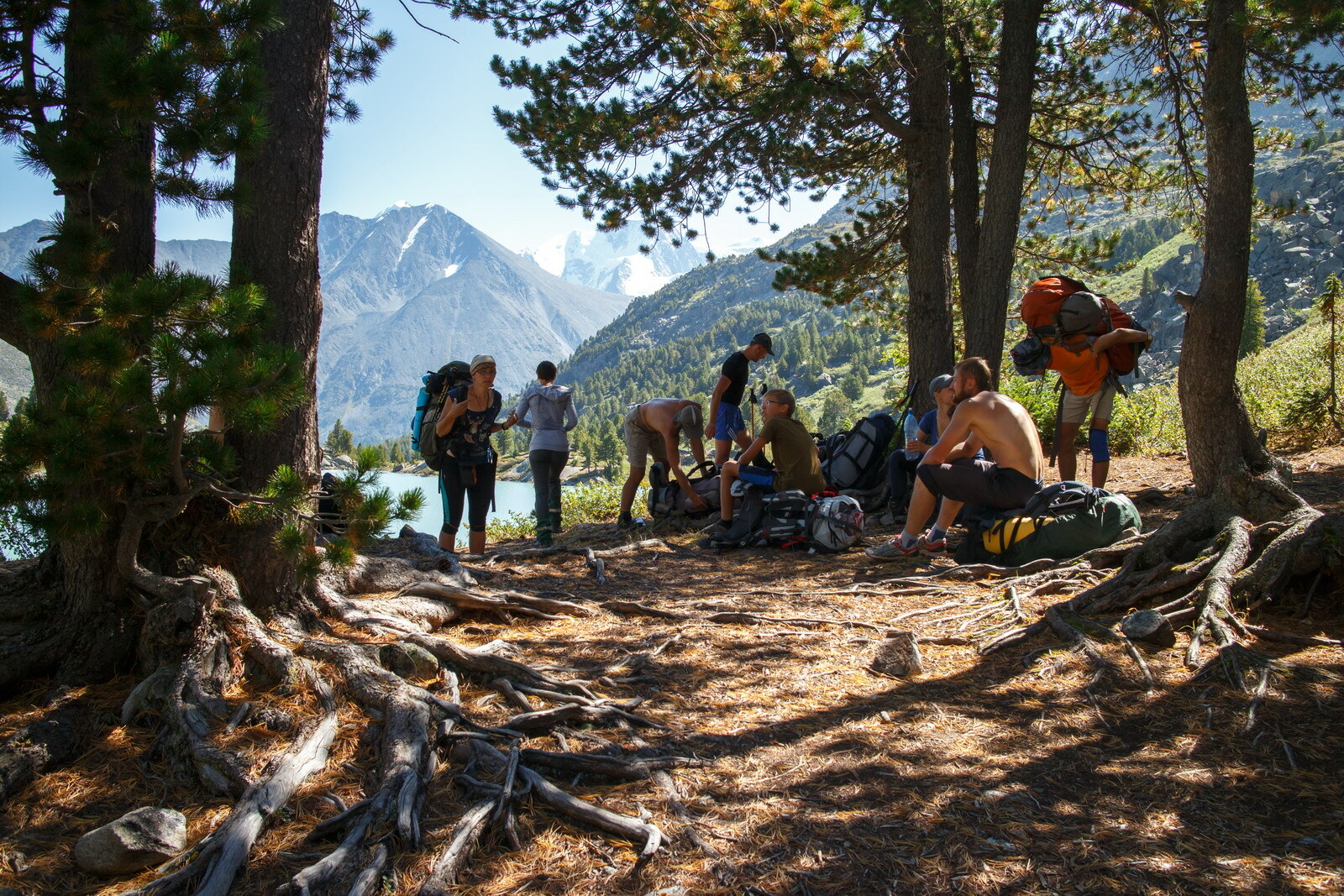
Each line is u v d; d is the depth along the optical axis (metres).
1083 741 3.12
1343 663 3.63
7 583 3.58
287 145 3.73
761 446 7.21
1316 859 2.34
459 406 6.71
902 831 2.52
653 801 2.68
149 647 3.29
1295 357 15.05
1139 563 4.73
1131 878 2.27
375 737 2.98
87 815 2.63
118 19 3.27
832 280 12.52
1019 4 9.06
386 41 5.84
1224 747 3.02
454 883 2.27
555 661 4.02
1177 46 9.16
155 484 3.29
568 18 9.18
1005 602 4.75
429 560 5.20
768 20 7.44
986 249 9.30
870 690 3.68
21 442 2.73
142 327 2.81
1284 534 4.31
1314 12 4.74
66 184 3.27
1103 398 6.94
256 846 2.44
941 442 5.69
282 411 3.05
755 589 5.51
